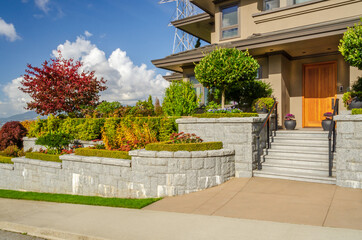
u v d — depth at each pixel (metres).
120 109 12.73
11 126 14.99
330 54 11.52
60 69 15.18
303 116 12.14
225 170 7.81
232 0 13.70
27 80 14.79
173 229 4.81
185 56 12.91
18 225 5.72
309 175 7.30
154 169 7.40
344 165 6.56
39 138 11.12
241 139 8.08
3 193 10.29
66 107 14.88
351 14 10.05
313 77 12.12
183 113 11.78
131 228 5.02
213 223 4.98
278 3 12.41
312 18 10.83
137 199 7.41
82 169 8.83
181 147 7.51
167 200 6.93
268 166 8.23
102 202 7.39
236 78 9.43
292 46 10.80
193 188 7.31
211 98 12.99
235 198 6.43
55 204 7.68
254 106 10.68
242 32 13.41
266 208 5.61
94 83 15.48
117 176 8.04
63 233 5.07
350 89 9.85
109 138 10.28
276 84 11.42
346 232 4.24
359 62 7.57
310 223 4.70
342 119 6.53
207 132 8.75
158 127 10.61
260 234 4.32
